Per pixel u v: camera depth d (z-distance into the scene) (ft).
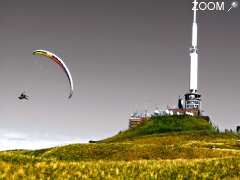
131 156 244.63
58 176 103.60
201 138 455.63
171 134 490.49
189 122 651.66
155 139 459.73
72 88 126.93
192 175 126.00
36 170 104.42
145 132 623.36
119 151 252.62
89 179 106.11
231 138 462.60
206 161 140.15
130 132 638.94
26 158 116.37
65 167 111.34
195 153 239.71
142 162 132.16
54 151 260.01
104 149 258.16
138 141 457.68
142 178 116.47
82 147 263.29
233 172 131.95
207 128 636.07
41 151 302.25
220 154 234.58
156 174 120.06
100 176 110.42
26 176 98.84
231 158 146.30
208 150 244.83
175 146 255.29
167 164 132.05
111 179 110.11
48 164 110.01
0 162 102.83
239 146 329.11
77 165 115.96
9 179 94.89
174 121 655.35
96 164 121.29
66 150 259.19
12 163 107.24
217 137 464.65
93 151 256.11
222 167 135.85
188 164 134.62
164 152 245.65
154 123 649.61
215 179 124.88
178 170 127.95
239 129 500.33
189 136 467.93
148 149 251.39
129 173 118.11
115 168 119.34
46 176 102.58
